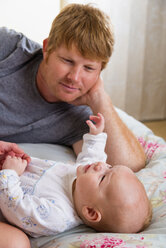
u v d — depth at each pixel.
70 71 1.16
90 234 0.99
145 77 2.96
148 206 1.05
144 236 0.94
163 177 1.27
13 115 1.37
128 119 1.80
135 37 2.77
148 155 1.49
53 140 1.46
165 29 2.86
